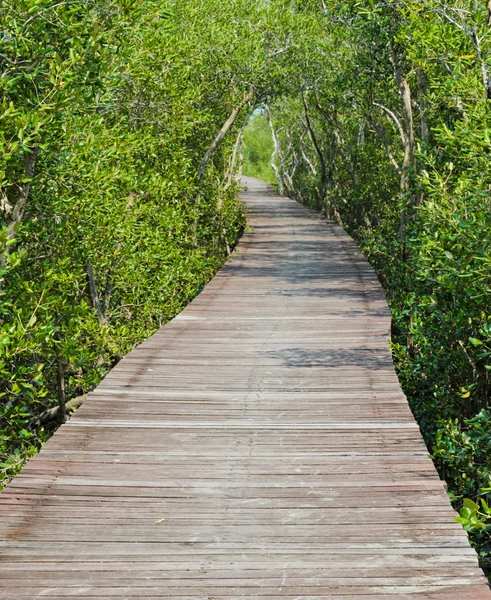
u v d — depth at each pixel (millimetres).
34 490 4539
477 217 8477
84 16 7691
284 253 18641
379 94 20875
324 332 9414
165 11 9344
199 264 15289
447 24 11039
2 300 8195
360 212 34344
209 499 4430
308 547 3812
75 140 8609
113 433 5594
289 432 5625
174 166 14867
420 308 11117
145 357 8031
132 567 3613
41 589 3412
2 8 7039
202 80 20109
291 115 43312
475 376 9750
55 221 9320
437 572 3537
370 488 4570
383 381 7023
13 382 7727
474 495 8023
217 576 3525
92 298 11562
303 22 23266
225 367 7605
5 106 6852
